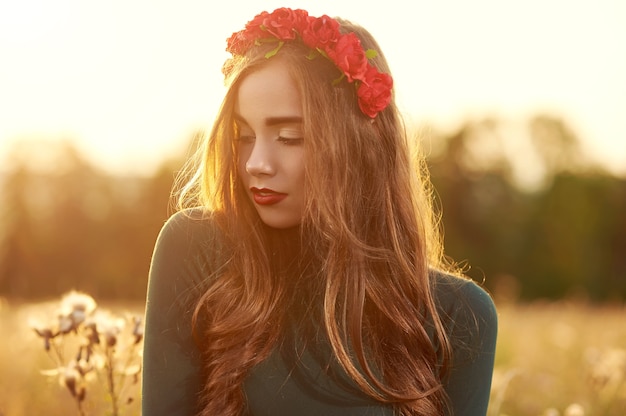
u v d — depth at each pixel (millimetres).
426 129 4328
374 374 2201
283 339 2170
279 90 2057
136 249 43656
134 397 2760
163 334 2137
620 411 4621
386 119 2314
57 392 3691
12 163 44062
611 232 49281
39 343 3793
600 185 49625
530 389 5035
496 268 49594
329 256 2141
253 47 2131
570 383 5367
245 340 2121
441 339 2258
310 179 2068
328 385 2162
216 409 2064
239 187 2191
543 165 50906
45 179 43750
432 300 2281
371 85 2158
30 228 43000
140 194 44125
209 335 2152
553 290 48969
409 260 2301
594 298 48312
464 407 2293
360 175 2213
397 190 2318
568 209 49094
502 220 49844
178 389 2137
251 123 2086
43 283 41969
